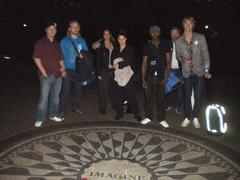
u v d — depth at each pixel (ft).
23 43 27.96
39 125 13.11
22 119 13.83
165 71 12.79
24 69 22.13
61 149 11.46
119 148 11.68
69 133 12.66
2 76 20.39
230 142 12.30
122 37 12.98
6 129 12.80
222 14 28.04
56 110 13.55
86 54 13.73
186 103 13.26
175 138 12.49
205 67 12.51
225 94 17.95
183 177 10.06
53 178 9.76
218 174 10.27
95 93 17.84
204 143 12.14
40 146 11.60
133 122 13.84
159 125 13.58
